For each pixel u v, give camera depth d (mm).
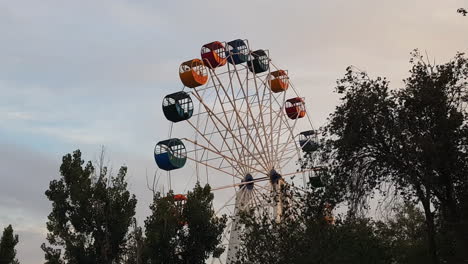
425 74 30250
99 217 37406
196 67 52344
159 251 37594
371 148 30797
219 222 39719
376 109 30172
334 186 29922
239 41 57625
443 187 29266
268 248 27984
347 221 28781
